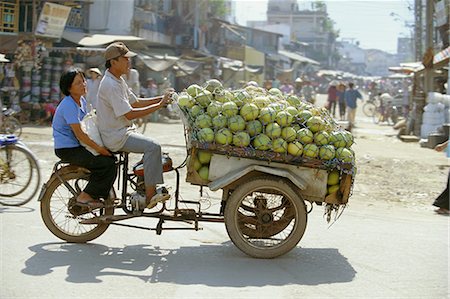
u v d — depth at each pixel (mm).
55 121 6516
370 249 7102
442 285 5809
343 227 8234
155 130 21672
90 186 6504
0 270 5734
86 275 5695
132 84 17188
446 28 25422
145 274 5801
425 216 9375
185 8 40625
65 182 6656
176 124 25250
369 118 37000
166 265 6117
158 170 6398
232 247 6926
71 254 6340
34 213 8094
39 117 21859
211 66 37094
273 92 6785
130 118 6332
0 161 8523
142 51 30297
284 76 63844
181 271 5938
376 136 23250
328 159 6312
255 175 6402
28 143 15461
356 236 7730
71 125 6328
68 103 6418
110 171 6484
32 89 22188
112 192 6703
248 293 5371
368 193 11141
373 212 9469
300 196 6348
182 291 5363
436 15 26844
